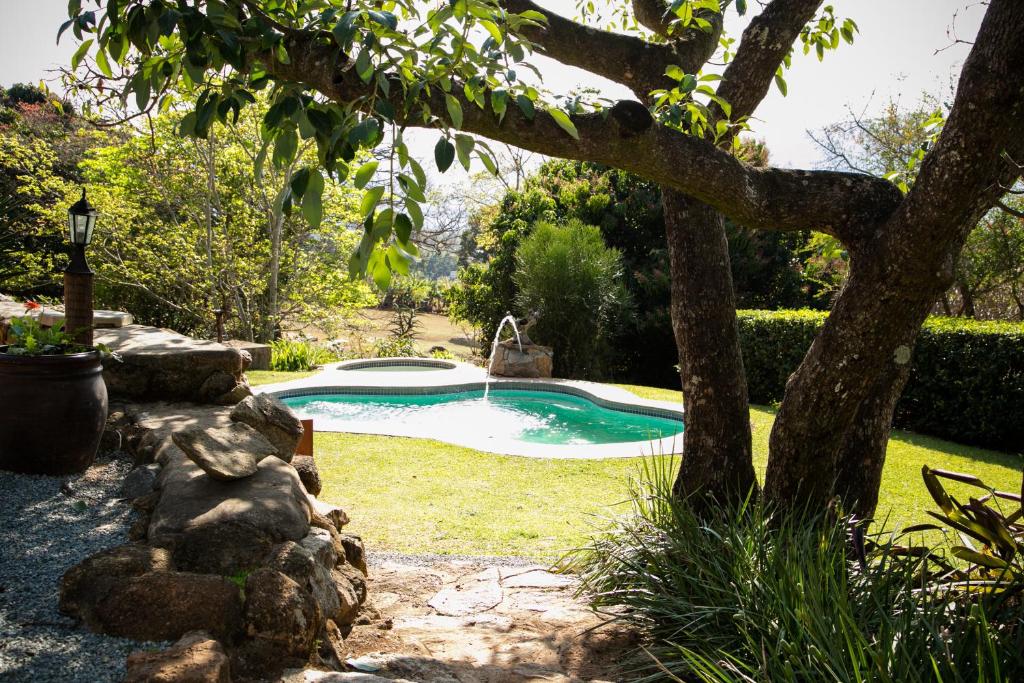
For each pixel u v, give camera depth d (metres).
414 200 1.75
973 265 11.03
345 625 2.92
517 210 16.02
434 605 3.43
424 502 5.54
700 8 3.72
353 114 1.83
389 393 11.03
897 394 3.37
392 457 6.82
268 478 3.28
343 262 15.77
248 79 2.17
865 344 2.99
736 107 3.88
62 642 2.21
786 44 3.83
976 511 2.60
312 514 3.26
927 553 2.68
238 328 14.97
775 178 2.98
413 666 2.60
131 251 14.46
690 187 2.82
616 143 2.58
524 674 2.57
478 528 4.98
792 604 2.42
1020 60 2.38
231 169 14.41
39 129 16.55
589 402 11.03
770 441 3.40
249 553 2.72
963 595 2.46
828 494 3.33
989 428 7.92
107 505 3.36
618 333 14.15
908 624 2.13
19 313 6.70
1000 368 7.82
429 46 1.97
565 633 3.04
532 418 10.27
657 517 3.58
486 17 1.98
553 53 3.89
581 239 13.74
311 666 2.37
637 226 15.98
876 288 2.91
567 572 3.99
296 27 2.16
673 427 9.69
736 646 2.55
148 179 14.12
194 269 14.32
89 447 3.79
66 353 3.84
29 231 15.19
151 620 2.29
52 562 2.74
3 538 2.93
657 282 14.73
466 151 1.89
